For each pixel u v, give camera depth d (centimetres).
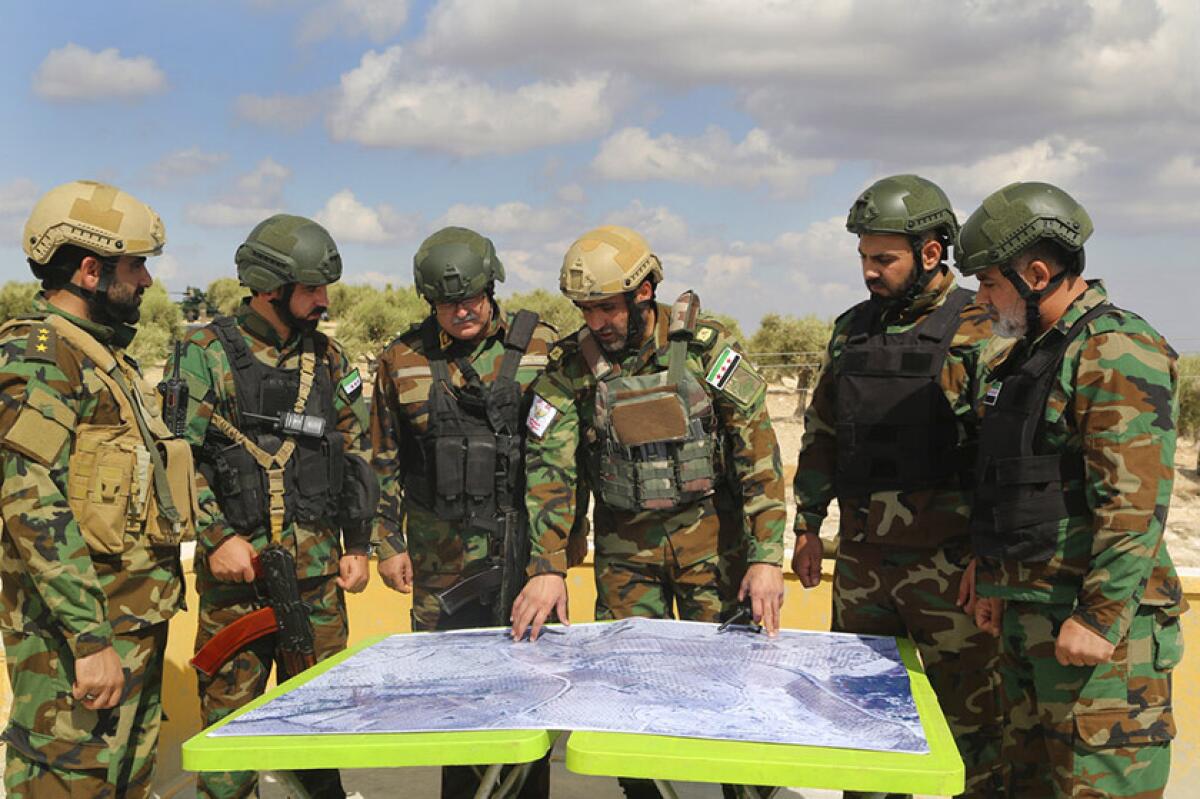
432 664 231
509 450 329
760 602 263
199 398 307
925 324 281
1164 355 221
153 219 261
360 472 328
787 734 178
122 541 250
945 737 179
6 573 246
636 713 189
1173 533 1088
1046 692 236
